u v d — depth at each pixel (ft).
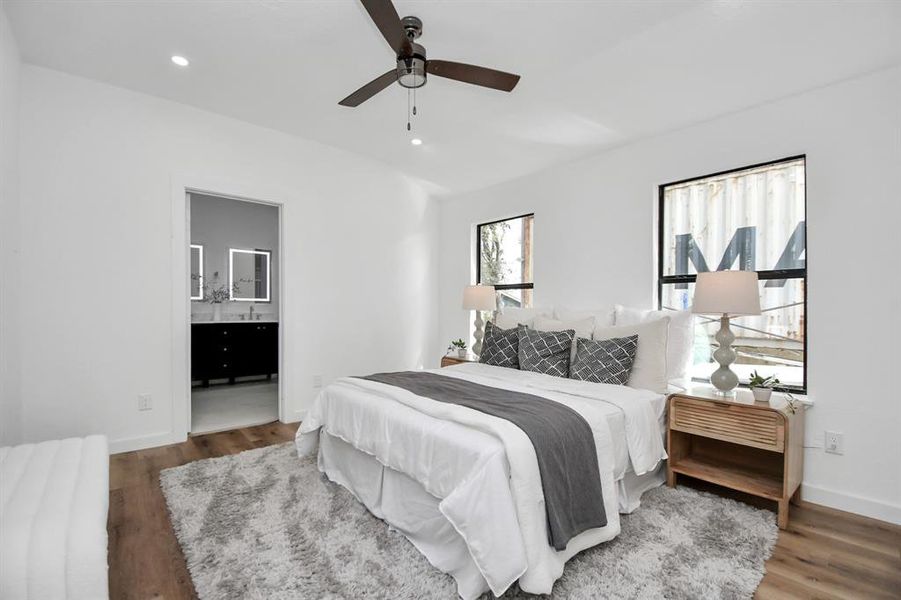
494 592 4.61
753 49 7.20
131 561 5.77
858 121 7.64
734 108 9.15
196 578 5.35
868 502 7.33
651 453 7.36
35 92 8.86
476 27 7.04
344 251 13.93
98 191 9.61
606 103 9.32
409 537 6.27
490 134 11.37
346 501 7.48
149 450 10.11
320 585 5.25
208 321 18.56
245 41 7.84
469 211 16.10
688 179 10.28
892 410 7.21
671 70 7.98
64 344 9.21
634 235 11.11
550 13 6.67
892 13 6.14
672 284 10.65
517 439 5.27
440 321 17.10
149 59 8.55
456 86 9.03
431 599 5.05
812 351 8.05
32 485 4.80
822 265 7.97
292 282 12.71
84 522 4.15
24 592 3.74
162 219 10.45
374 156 13.93
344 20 7.18
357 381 8.43
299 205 12.82
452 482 5.37
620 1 6.34
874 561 5.92
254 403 15.14
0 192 7.58
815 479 7.88
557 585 5.24
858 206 7.61
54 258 9.08
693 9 6.41
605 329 9.91
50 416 9.04
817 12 6.25
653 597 5.05
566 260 12.76
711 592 5.15
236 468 8.92
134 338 10.07
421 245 16.37
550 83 8.66
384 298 15.07
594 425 6.31
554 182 13.17
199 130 10.95
